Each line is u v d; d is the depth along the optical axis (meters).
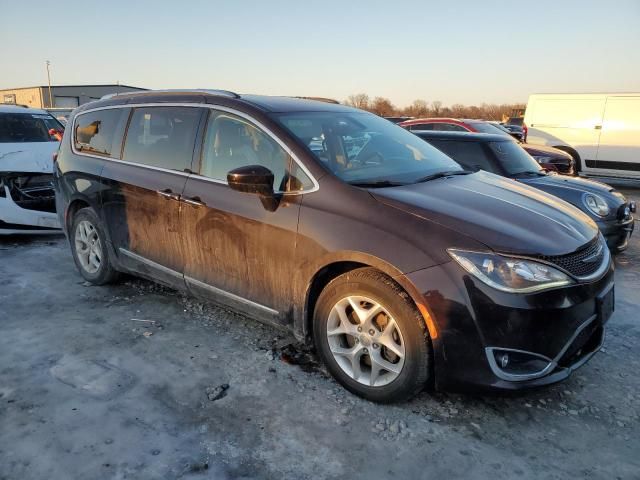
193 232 3.77
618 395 3.23
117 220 4.40
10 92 62.44
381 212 2.98
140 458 2.57
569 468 2.59
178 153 3.96
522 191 3.70
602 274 3.02
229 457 2.60
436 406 3.06
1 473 2.45
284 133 3.43
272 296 3.41
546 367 2.77
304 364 3.51
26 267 5.46
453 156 6.76
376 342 3.00
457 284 2.71
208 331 3.99
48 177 6.46
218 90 4.05
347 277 3.05
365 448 2.69
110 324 4.08
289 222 3.23
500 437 2.81
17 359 3.50
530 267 2.69
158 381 3.27
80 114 4.99
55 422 2.83
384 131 4.18
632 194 12.19
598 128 12.88
